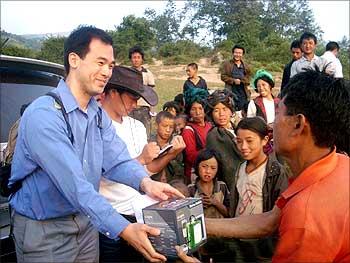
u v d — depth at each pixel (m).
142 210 1.78
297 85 1.57
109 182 2.50
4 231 2.60
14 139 2.46
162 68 30.83
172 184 3.33
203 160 3.26
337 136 1.56
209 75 26.23
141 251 1.76
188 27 45.66
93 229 2.23
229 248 2.59
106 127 2.26
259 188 2.84
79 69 2.00
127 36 34.66
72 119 1.98
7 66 3.29
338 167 1.56
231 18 43.88
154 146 2.70
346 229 1.45
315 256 1.45
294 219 1.49
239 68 8.28
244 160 3.39
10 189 2.12
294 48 7.36
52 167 1.87
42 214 2.04
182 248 1.72
